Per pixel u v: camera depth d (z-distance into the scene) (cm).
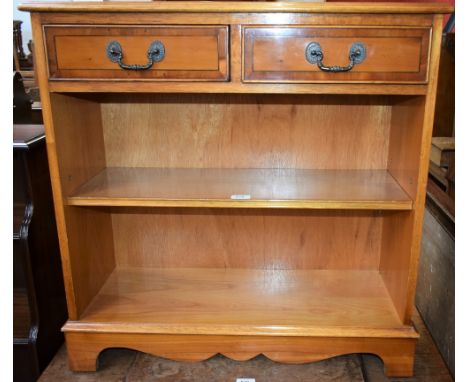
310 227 158
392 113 145
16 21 298
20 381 139
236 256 163
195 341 133
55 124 120
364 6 106
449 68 206
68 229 127
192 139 152
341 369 136
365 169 152
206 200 125
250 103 147
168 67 113
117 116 151
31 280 132
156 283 154
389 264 146
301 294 147
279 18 109
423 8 105
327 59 111
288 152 152
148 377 134
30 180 129
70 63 114
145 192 130
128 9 108
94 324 132
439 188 178
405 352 131
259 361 141
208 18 110
